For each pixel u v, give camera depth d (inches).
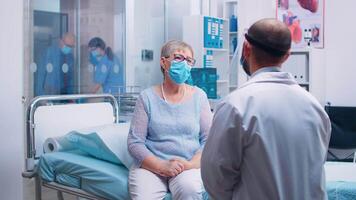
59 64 181.3
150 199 78.7
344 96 182.7
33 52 171.6
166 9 222.7
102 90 197.5
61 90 181.9
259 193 48.1
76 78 187.6
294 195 47.9
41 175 96.1
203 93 93.7
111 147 91.7
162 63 89.4
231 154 48.8
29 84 170.2
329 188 70.9
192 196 76.5
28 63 169.6
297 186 48.2
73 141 99.0
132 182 81.4
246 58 53.7
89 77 192.4
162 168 81.4
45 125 103.5
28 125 99.3
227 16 214.4
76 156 96.0
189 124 88.0
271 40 50.2
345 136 168.4
